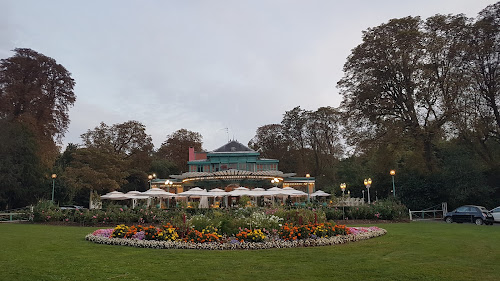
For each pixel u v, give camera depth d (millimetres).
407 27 36656
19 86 41688
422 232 18516
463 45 33438
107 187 49125
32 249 12797
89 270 9273
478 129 33500
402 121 36750
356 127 39438
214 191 34438
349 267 9570
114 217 24328
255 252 12070
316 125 63625
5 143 35312
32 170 38469
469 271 9086
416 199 35719
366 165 56188
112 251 12383
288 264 10016
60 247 13328
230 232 14531
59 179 46875
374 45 37125
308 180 50500
